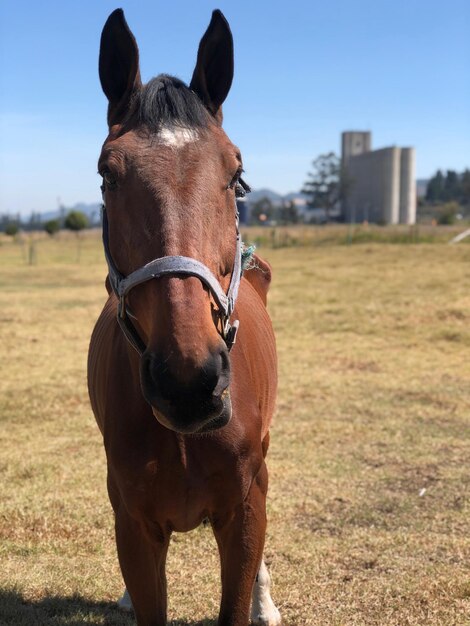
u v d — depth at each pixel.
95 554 3.86
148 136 1.97
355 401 7.02
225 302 1.92
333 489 4.73
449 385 7.64
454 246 23.34
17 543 3.92
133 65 2.16
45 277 20.81
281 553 3.81
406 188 75.81
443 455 5.41
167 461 2.24
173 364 1.66
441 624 3.12
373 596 3.36
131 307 1.99
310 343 9.99
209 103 2.22
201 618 3.24
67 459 5.34
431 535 4.01
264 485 2.45
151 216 1.86
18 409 6.80
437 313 11.59
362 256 22.27
